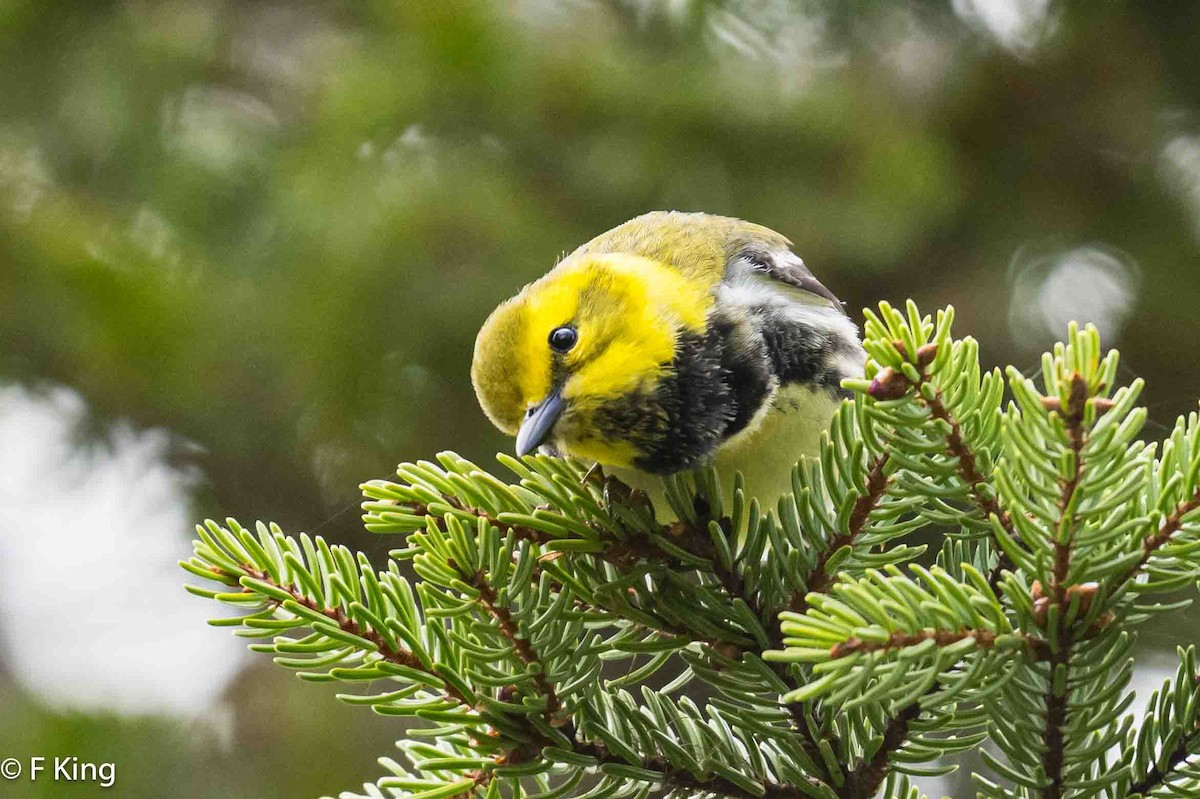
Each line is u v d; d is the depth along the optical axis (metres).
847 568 5.41
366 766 11.42
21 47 12.77
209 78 12.88
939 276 13.23
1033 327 12.95
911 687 4.14
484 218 11.60
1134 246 13.08
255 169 12.29
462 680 5.01
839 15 12.38
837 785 5.18
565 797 5.27
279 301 11.73
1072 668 4.62
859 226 12.25
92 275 11.91
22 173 12.52
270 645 4.94
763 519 5.40
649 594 5.47
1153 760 4.90
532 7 12.28
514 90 11.77
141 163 12.49
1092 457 4.21
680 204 12.24
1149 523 4.38
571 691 5.10
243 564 5.02
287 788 11.24
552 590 5.64
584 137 12.12
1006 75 13.07
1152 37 13.00
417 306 11.65
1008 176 13.27
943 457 4.77
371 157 11.77
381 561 12.33
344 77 11.73
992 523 4.52
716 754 5.30
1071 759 4.82
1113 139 13.20
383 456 12.20
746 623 5.32
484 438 12.12
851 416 5.32
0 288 11.91
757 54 12.36
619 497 5.59
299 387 11.93
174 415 12.32
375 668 4.95
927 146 12.28
